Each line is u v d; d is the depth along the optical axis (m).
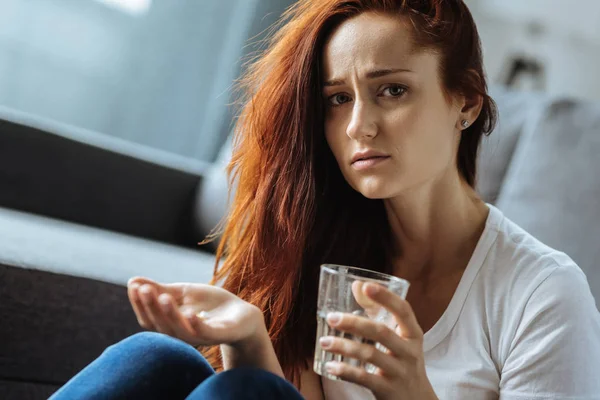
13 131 2.06
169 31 3.24
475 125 1.06
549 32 2.61
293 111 1.08
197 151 3.28
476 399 0.97
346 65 0.95
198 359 0.85
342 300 0.73
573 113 1.48
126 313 1.36
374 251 1.16
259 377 0.71
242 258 1.17
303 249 1.12
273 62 1.13
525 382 0.94
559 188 1.41
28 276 1.26
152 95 3.24
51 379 1.29
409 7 0.95
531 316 0.95
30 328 1.27
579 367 0.93
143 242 1.96
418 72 0.93
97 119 3.18
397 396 0.73
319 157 1.11
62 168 2.11
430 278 1.08
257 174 1.16
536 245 1.03
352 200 1.15
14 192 2.06
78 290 1.31
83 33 3.12
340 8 0.98
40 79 3.08
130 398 0.79
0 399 1.25
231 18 3.25
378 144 0.94
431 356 1.01
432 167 0.96
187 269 1.65
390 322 0.75
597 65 2.47
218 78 3.25
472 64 0.99
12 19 3.01
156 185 2.23
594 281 1.29
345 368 0.73
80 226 1.96
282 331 1.10
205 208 2.18
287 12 1.22
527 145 1.50
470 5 2.82
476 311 1.00
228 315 0.80
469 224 1.07
